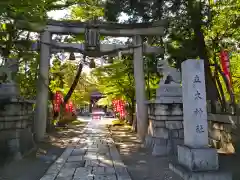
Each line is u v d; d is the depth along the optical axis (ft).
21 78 45.21
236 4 32.94
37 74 46.98
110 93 69.46
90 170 22.35
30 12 28.48
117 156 28.40
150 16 33.17
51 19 42.55
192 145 20.34
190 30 33.09
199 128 20.39
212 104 32.19
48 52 42.91
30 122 33.22
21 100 27.61
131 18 34.63
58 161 25.93
